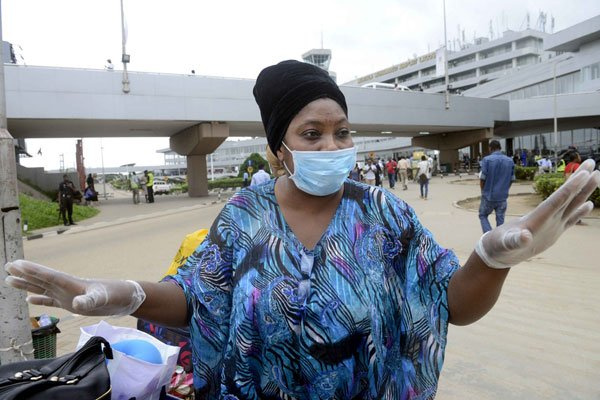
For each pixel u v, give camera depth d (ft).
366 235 4.42
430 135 122.52
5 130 9.03
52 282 3.73
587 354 11.23
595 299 15.10
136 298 4.05
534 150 169.37
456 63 316.60
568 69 148.87
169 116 66.08
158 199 83.30
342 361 4.06
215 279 4.46
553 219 3.52
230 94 70.54
